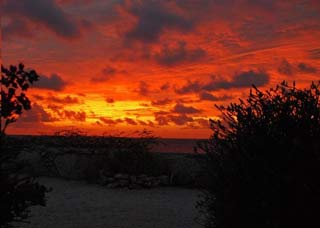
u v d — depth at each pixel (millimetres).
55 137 18094
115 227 9180
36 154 17078
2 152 4508
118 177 14922
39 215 10039
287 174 4770
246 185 5082
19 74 4398
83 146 17719
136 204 11984
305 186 4625
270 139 5012
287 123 5055
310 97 5207
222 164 5449
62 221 9547
